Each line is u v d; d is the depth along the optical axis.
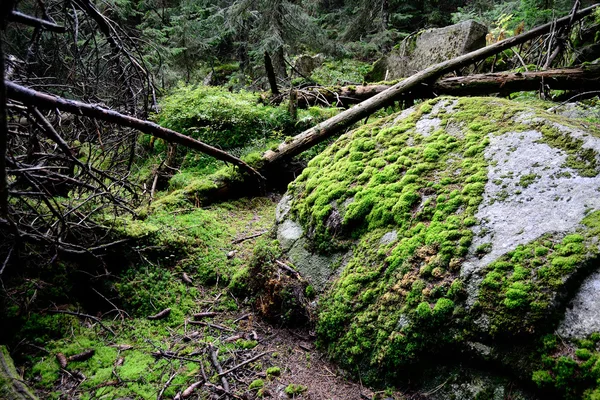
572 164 2.55
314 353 2.82
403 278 2.57
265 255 3.45
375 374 2.46
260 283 3.33
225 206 5.21
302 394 2.45
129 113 4.41
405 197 3.00
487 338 2.08
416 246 2.66
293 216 3.87
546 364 1.85
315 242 3.40
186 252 3.89
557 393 1.81
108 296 3.34
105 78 4.84
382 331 2.49
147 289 3.44
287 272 3.32
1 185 1.73
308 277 3.25
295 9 10.12
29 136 3.08
